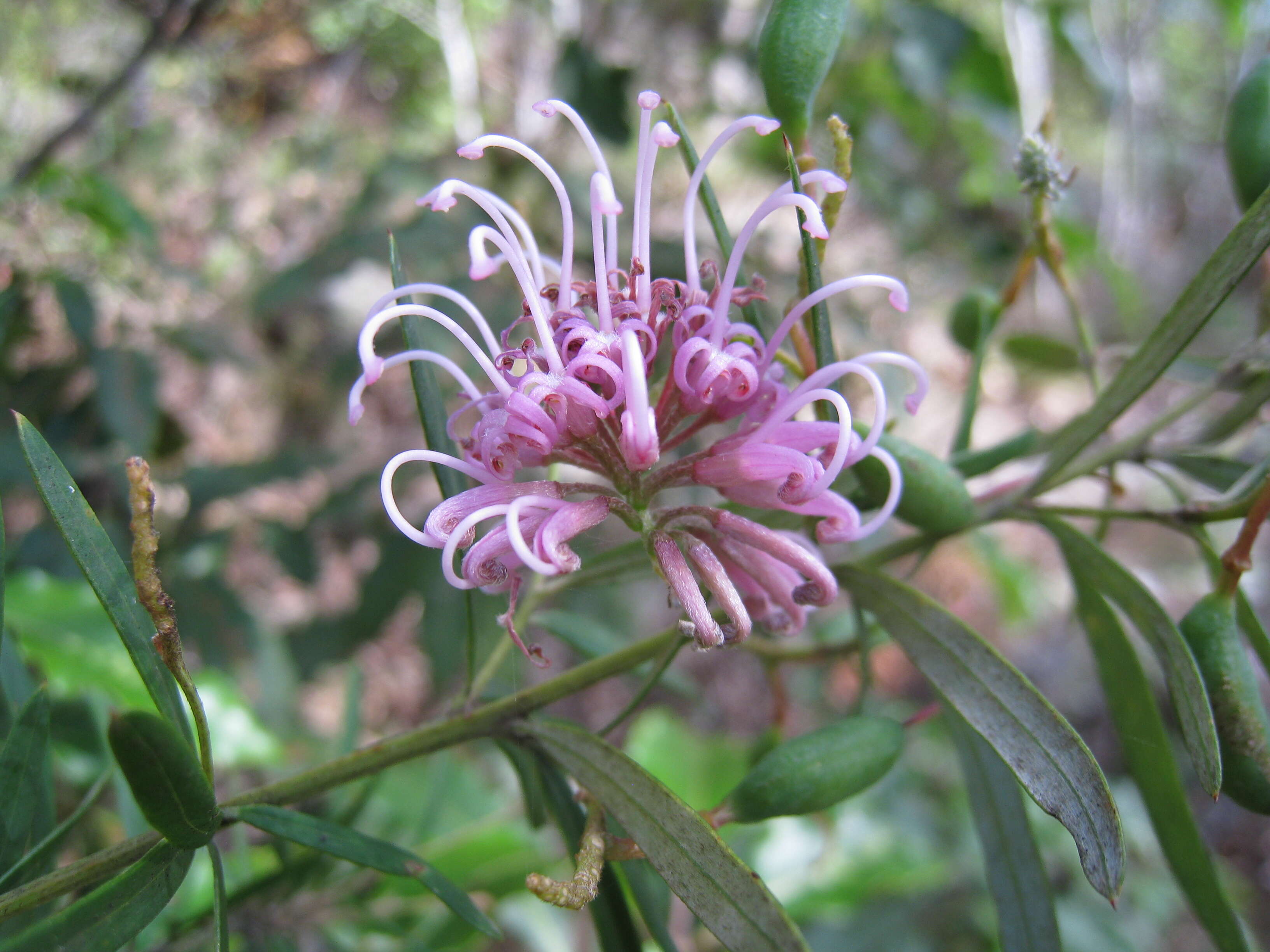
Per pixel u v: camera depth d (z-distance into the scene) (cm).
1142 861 25
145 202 26
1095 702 31
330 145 28
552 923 18
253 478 17
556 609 17
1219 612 8
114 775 9
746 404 8
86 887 9
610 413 7
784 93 8
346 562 27
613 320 8
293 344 25
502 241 8
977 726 7
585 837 7
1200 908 9
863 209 27
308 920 10
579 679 8
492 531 7
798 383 10
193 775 6
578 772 8
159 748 6
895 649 30
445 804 16
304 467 17
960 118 23
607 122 19
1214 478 9
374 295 26
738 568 8
